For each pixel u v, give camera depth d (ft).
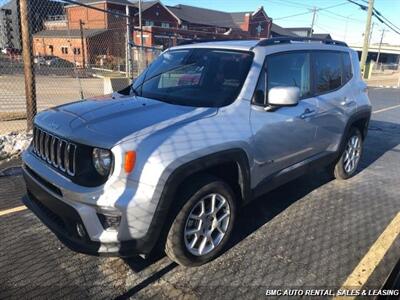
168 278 9.75
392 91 74.02
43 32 175.22
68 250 10.91
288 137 12.30
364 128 17.78
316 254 10.96
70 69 97.60
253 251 11.03
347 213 13.79
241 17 221.66
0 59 78.28
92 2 164.25
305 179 17.38
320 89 14.35
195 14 212.23
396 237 12.05
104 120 9.60
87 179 8.68
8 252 10.75
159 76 13.03
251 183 11.16
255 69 11.38
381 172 19.10
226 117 10.38
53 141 9.59
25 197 11.15
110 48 160.04
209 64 12.14
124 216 8.38
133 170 8.41
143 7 177.27
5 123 29.17
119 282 9.56
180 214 9.29
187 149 9.04
